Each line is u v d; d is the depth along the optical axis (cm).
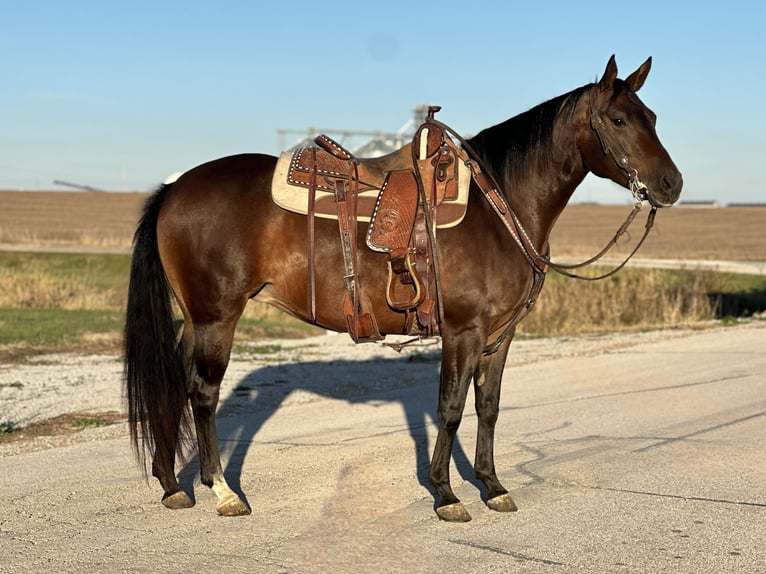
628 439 777
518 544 494
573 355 1430
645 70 560
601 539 503
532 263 549
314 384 1087
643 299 2136
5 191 10644
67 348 1370
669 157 529
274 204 550
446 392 538
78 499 577
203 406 555
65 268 3453
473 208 546
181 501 558
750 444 752
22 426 814
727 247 6203
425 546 489
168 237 563
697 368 1252
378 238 536
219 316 554
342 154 562
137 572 444
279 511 554
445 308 536
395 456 705
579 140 551
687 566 461
